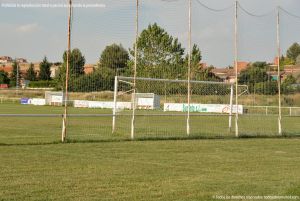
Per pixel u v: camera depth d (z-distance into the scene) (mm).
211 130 30344
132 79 25125
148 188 10703
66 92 20359
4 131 27391
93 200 9438
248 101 34750
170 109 30797
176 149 18531
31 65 77625
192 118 42156
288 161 15844
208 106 42906
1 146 18219
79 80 23500
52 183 10977
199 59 32812
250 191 10547
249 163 15109
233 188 10844
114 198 9656
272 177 12430
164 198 9758
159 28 29297
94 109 57188
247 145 20906
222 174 12828
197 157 16312
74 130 28594
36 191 10078
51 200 9344
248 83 32062
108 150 17594
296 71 40375
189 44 23641
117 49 24359
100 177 11906
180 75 29953
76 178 11688
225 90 31578
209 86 31219
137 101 29500
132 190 10453
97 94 29641
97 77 24016
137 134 25672
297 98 34844
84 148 18031
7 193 9828
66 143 19719
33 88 66500
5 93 78250
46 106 65312
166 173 12797
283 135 26875
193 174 12742
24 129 29203
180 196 9969
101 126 32594
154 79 24438
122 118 41125
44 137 23219
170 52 29719
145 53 29234
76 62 23125
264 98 34344
